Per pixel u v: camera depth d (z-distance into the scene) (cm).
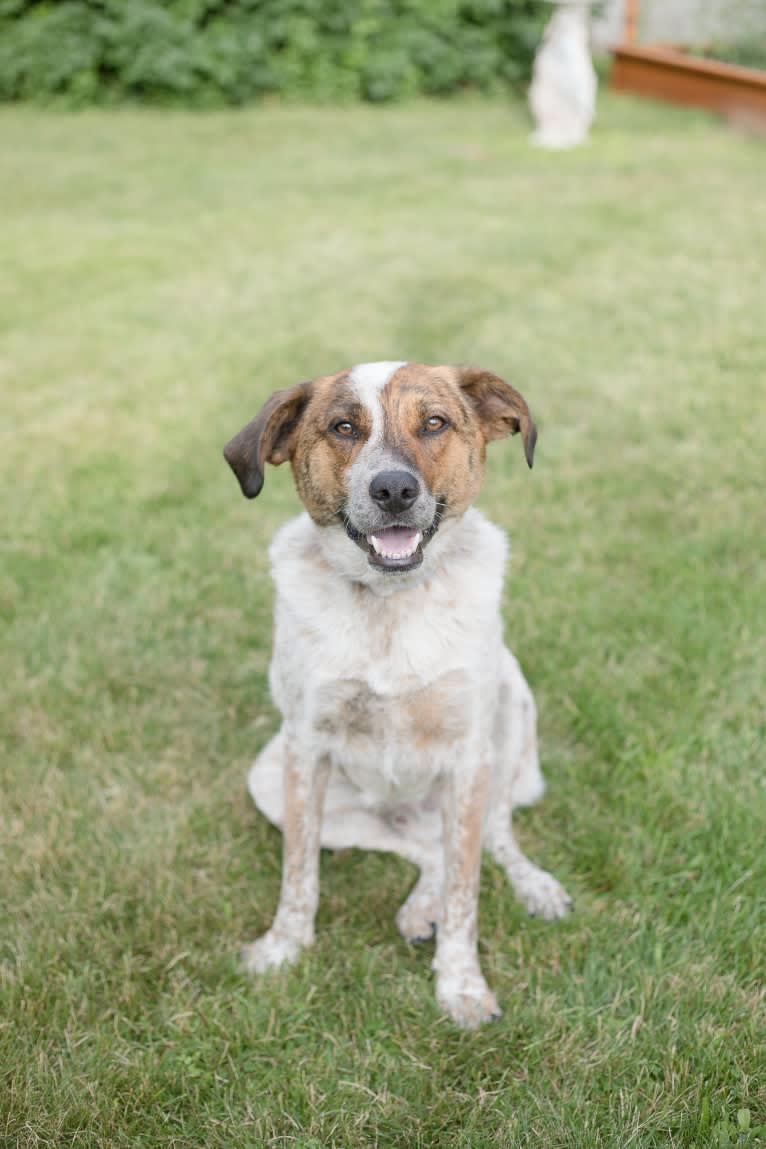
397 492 297
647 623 491
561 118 1380
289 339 810
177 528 576
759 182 1184
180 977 332
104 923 353
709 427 662
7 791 411
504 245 1006
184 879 368
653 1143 277
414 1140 281
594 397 708
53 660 480
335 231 1063
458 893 330
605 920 349
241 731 446
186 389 735
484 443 350
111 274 959
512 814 403
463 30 1702
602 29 1817
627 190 1166
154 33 1573
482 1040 312
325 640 322
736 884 353
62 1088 292
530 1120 282
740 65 1619
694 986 319
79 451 659
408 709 324
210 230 1077
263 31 1634
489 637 328
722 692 443
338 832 377
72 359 789
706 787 395
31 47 1590
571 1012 316
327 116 1586
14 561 548
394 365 332
